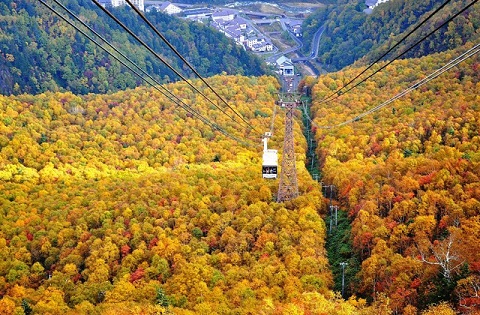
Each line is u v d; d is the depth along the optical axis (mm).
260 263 92000
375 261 84375
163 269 94500
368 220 98625
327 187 128000
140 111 190500
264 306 75125
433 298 68812
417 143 138250
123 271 96438
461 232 82312
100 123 181125
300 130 178250
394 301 72562
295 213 108125
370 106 182375
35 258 106750
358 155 142125
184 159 159000
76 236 109500
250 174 132750
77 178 145500
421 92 175375
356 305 74812
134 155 163875
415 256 83125
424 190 102938
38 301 90312
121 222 111125
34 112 180125
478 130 134250
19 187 135750
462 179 100750
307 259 90188
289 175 118562
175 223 109000
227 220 107562
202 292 85125
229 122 184125
